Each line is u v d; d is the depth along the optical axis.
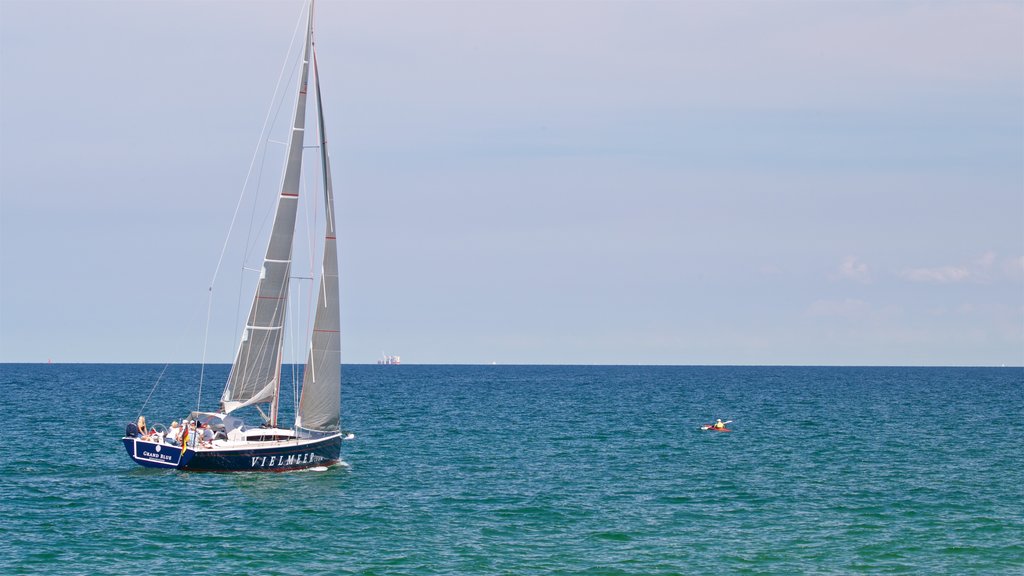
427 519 80.12
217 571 64.19
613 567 66.31
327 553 68.94
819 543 73.06
